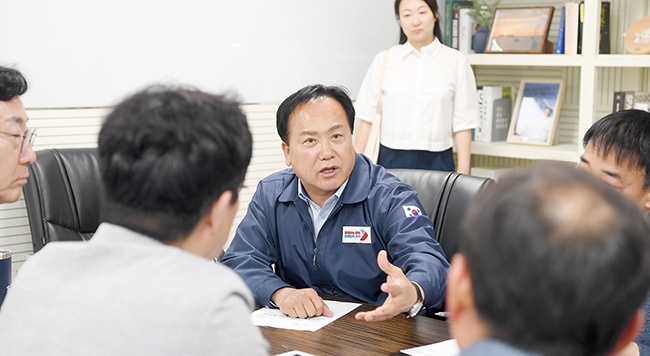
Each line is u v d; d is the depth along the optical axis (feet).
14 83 6.63
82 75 12.76
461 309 2.81
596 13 14.48
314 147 7.95
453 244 9.05
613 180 6.32
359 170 8.30
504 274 2.56
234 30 14.52
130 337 3.74
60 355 3.78
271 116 15.25
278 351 6.23
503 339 2.64
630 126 6.26
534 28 15.80
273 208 8.45
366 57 16.75
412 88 14.69
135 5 13.23
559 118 16.69
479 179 9.11
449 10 16.94
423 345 6.30
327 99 8.08
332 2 15.98
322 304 7.16
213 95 4.27
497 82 17.63
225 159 4.08
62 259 4.10
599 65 14.52
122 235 4.09
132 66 13.29
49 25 12.35
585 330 2.54
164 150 3.98
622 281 2.49
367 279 8.18
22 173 6.94
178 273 3.92
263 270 8.04
